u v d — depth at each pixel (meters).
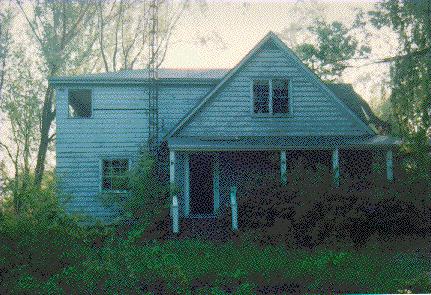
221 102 19.66
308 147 17.92
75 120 19.91
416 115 18.67
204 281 9.30
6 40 29.73
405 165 19.89
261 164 19.77
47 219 9.70
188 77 20.84
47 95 29.12
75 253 9.73
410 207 15.32
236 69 19.66
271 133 19.75
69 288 8.44
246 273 9.52
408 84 18.70
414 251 12.82
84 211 19.38
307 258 10.89
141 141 20.08
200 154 19.64
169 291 8.41
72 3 29.81
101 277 8.70
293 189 15.49
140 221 15.75
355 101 24.59
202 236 15.52
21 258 9.46
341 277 9.19
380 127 24.83
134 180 17.05
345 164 20.62
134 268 8.75
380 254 12.17
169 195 17.25
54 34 29.48
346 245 13.10
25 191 9.84
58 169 19.59
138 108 20.28
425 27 18.22
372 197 15.46
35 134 31.53
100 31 32.78
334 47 28.92
